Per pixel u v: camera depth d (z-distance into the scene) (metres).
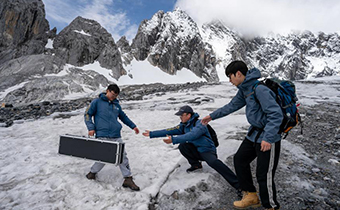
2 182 3.71
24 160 4.66
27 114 10.27
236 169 3.03
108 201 3.19
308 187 3.68
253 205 3.02
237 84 2.87
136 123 8.56
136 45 83.88
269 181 2.62
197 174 4.01
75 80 41.53
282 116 2.48
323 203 3.26
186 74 90.62
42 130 7.33
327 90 14.63
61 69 44.69
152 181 3.92
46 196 3.28
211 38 147.25
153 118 9.41
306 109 10.03
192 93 16.70
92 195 3.33
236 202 3.08
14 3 50.62
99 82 45.59
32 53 50.91
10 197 3.24
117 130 3.65
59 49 54.41
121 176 4.02
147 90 21.09
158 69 81.56
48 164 4.45
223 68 125.69
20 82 35.75
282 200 3.33
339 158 4.82
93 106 3.63
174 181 3.85
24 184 3.61
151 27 88.19
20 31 50.78
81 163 4.59
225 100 13.45
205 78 99.00
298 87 16.69
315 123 7.64
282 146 5.43
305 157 4.86
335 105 10.66
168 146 5.71
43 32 56.53
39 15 55.06
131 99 15.79
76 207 3.04
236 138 5.91
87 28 60.44
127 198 3.29
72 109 12.01
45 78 35.38
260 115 2.71
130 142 6.12
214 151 3.81
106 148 3.17
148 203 3.23
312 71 185.25
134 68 74.00
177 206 3.23
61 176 3.88
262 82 2.72
